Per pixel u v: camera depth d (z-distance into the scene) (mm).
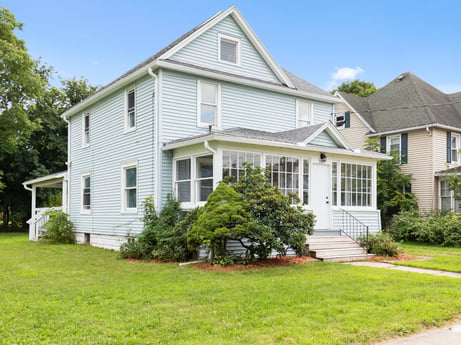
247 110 15055
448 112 23266
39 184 21125
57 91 30344
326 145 13609
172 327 5113
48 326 5199
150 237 11633
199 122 13742
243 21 15164
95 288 7398
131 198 14344
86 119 18047
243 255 11117
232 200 10008
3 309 5973
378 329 5027
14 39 24344
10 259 11719
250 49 15578
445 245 16688
